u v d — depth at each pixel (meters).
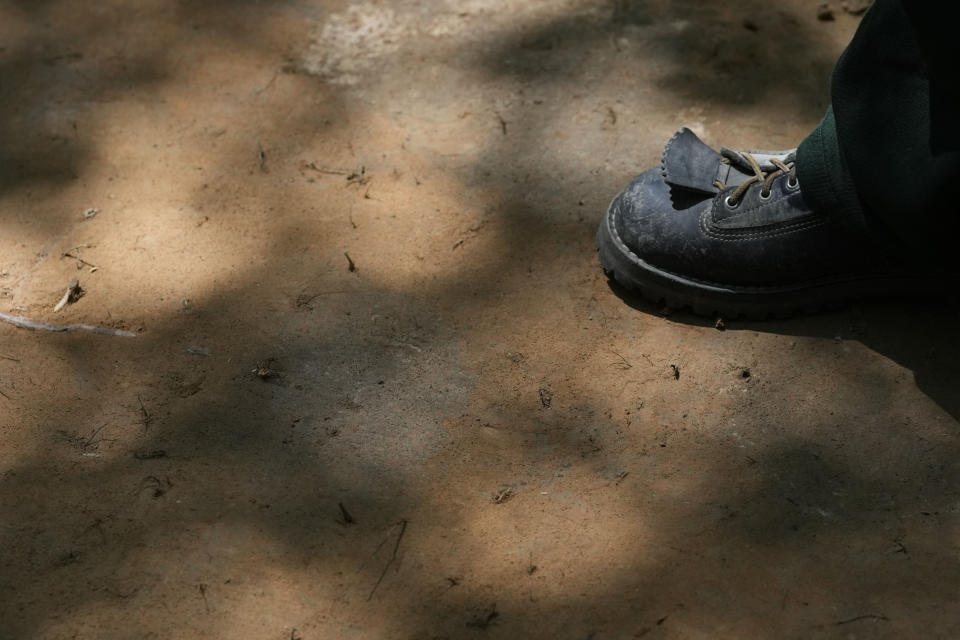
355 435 1.81
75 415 1.84
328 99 2.58
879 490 1.72
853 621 1.52
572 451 1.79
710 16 2.82
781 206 1.94
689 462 1.77
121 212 2.28
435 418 1.84
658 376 1.92
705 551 1.62
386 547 1.63
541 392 1.89
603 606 1.55
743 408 1.86
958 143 1.66
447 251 2.19
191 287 2.10
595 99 2.57
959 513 1.68
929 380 1.90
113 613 1.54
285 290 2.10
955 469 1.75
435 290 2.10
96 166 2.39
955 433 1.81
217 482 1.73
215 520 1.67
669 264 2.02
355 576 1.59
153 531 1.65
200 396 1.88
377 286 2.11
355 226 2.24
